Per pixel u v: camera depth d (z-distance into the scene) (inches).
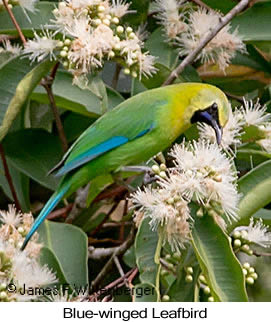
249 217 386.3
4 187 457.4
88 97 442.9
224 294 355.6
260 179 386.3
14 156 457.4
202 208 368.5
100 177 432.1
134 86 453.4
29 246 383.2
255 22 462.6
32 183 492.1
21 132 462.3
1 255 358.0
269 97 497.7
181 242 362.6
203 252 362.6
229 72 507.5
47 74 436.5
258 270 478.9
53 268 385.7
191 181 357.1
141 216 372.2
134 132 412.2
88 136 408.8
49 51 398.3
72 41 399.2
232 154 422.9
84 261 404.8
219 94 416.2
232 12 427.2
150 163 439.5
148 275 364.2
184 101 416.8
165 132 418.0
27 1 430.9
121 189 461.1
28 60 416.8
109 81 499.2
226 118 412.8
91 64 399.9
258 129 414.6
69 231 415.2
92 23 411.2
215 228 364.5
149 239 369.1
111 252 439.5
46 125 482.9
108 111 432.5
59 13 408.2
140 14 462.6
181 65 436.1
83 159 403.5
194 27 447.8
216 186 359.9
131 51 403.9
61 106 449.4
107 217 462.9
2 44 482.6
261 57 506.9
